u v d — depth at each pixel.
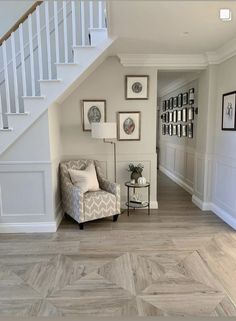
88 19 3.54
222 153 3.83
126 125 4.16
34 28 3.87
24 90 3.22
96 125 3.63
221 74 3.82
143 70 4.05
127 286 2.27
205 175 4.22
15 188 3.38
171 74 5.20
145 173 4.30
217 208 4.05
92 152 4.20
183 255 2.80
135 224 3.69
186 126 5.57
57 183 3.73
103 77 4.03
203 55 3.95
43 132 3.28
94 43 3.16
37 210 3.43
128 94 4.08
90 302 2.07
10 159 3.31
